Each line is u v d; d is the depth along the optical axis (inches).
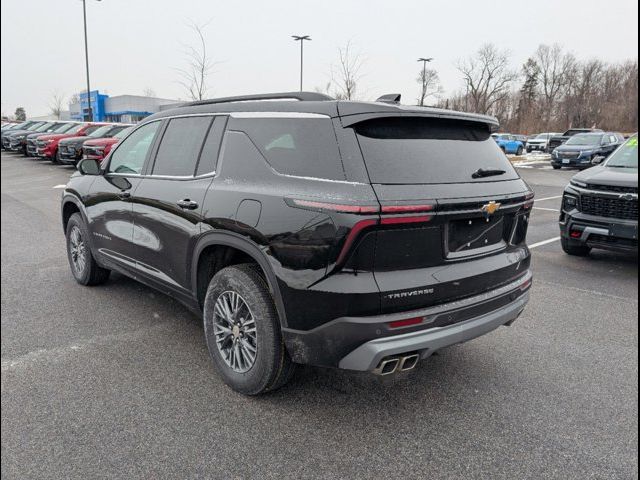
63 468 96.3
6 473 94.6
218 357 128.0
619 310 188.7
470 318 111.8
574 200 248.2
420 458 101.3
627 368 141.1
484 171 116.1
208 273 137.9
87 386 126.1
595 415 117.3
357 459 100.6
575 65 2736.2
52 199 466.0
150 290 201.0
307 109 113.1
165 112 161.5
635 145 269.9
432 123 115.3
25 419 111.7
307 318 103.7
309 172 106.3
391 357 101.8
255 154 120.3
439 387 129.2
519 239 131.4
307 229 101.8
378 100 122.3
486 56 1899.6
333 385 129.2
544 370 139.3
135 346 149.5
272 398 122.2
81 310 177.9
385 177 100.0
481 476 96.3
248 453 101.7
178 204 135.9
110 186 174.1
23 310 177.2
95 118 2097.7
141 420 112.1
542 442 107.0
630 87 2401.6
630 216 225.3
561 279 230.1
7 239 297.0
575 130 1312.7
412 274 102.7
